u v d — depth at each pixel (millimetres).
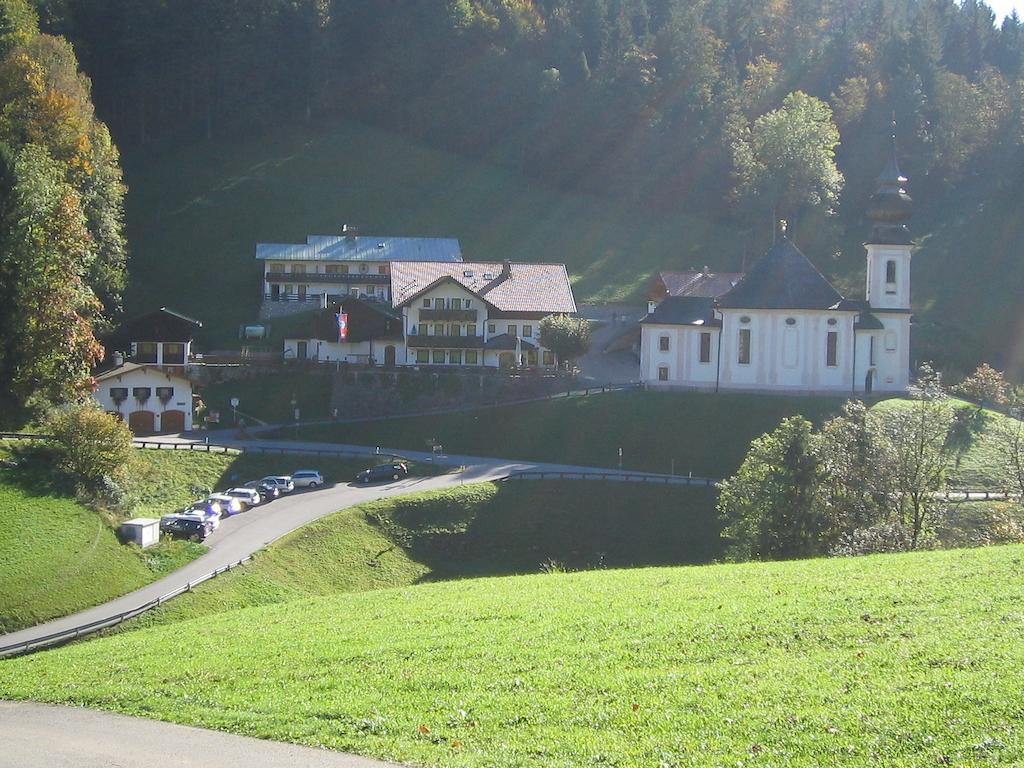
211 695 34406
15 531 66188
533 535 84812
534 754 26969
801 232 179375
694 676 31375
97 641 48969
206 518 74688
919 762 24641
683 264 175500
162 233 172250
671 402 111375
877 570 44375
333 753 28000
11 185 92375
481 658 35438
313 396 115750
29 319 89438
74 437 76875
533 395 117875
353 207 188375
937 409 74812
